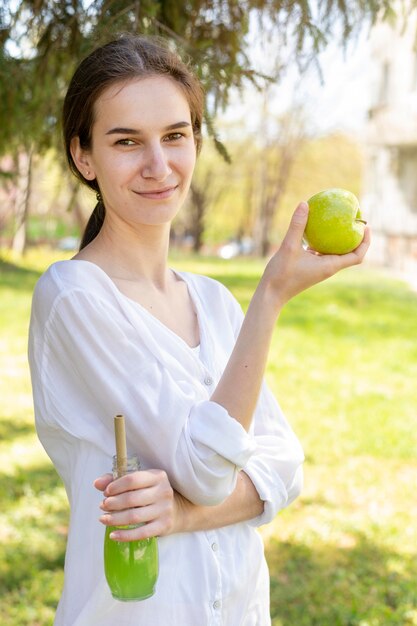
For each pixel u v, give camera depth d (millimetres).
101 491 1407
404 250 20422
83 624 1422
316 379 8336
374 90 21219
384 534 4543
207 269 18891
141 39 1461
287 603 3725
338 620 3566
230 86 2521
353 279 18109
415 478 5488
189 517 1387
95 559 1435
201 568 1412
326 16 2566
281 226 34031
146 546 1312
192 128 1528
